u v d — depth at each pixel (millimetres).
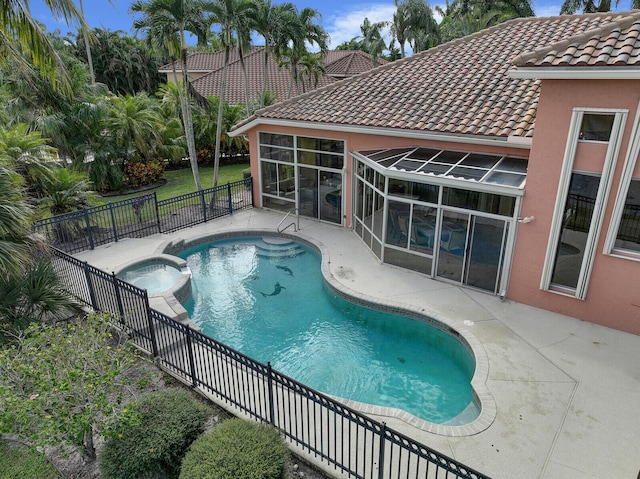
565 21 15391
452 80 14711
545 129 9852
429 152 13477
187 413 6535
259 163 19078
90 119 20234
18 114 18562
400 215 12992
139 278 13273
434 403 8727
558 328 10242
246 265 15023
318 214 18047
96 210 14961
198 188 20312
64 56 21266
